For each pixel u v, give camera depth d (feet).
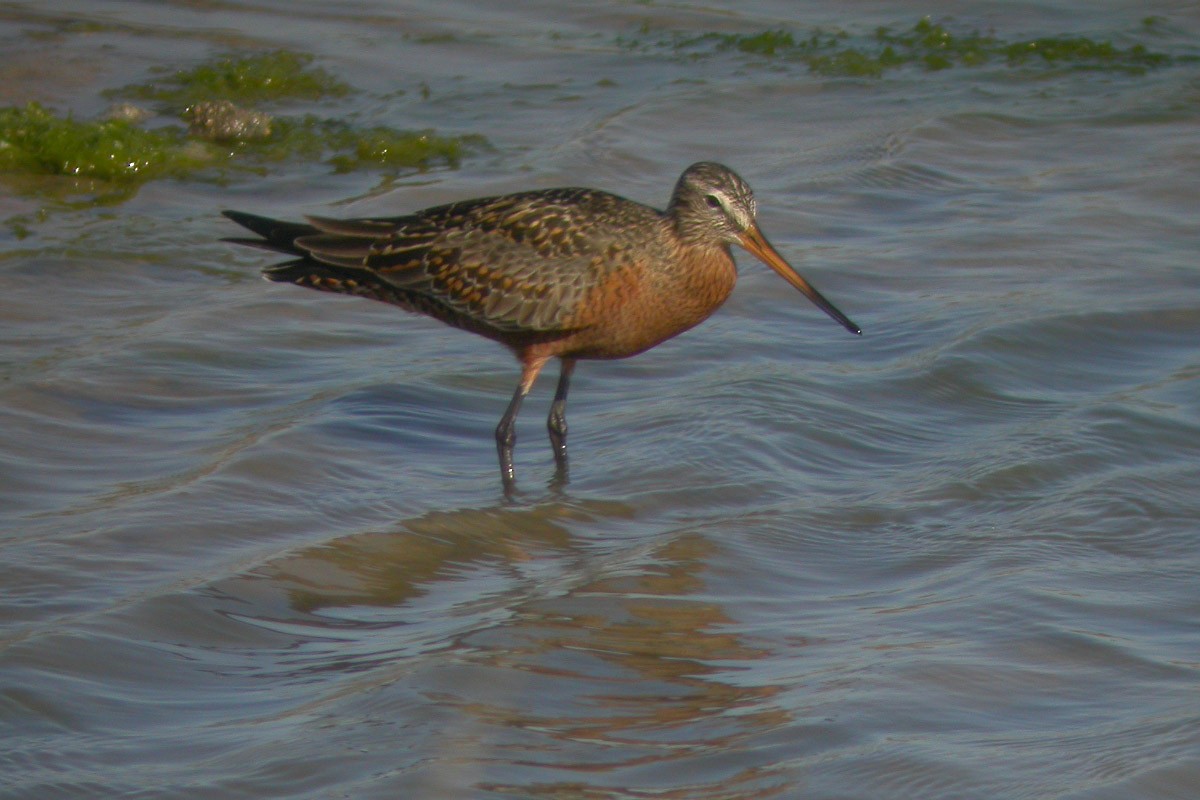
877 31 81.97
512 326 42.29
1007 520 38.27
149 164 61.82
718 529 37.55
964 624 32.76
